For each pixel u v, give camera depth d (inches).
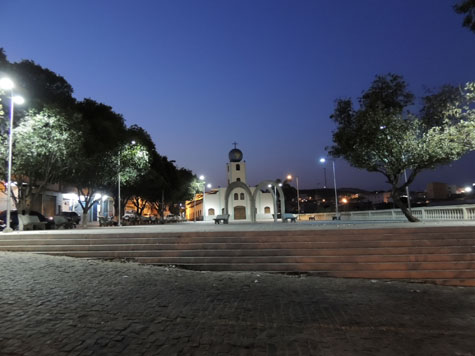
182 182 2292.1
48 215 1498.5
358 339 210.7
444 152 754.8
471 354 191.2
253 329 223.8
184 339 202.5
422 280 399.5
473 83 562.9
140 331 212.2
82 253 487.5
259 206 2723.9
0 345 183.8
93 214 2038.6
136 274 388.2
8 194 705.0
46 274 367.6
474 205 827.4
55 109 794.2
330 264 428.1
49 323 219.1
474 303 307.1
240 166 2743.6
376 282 391.2
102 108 1159.6
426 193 3415.4
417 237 458.9
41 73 916.0
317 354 187.0
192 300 289.9
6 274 361.7
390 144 792.3
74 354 176.4
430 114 780.6
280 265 435.2
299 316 255.0
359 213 1539.1
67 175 1024.9
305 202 5002.5
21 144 748.0
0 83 660.7
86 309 251.6
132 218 1699.1
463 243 437.1
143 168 1242.6
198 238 495.5
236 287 346.9
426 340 211.6
